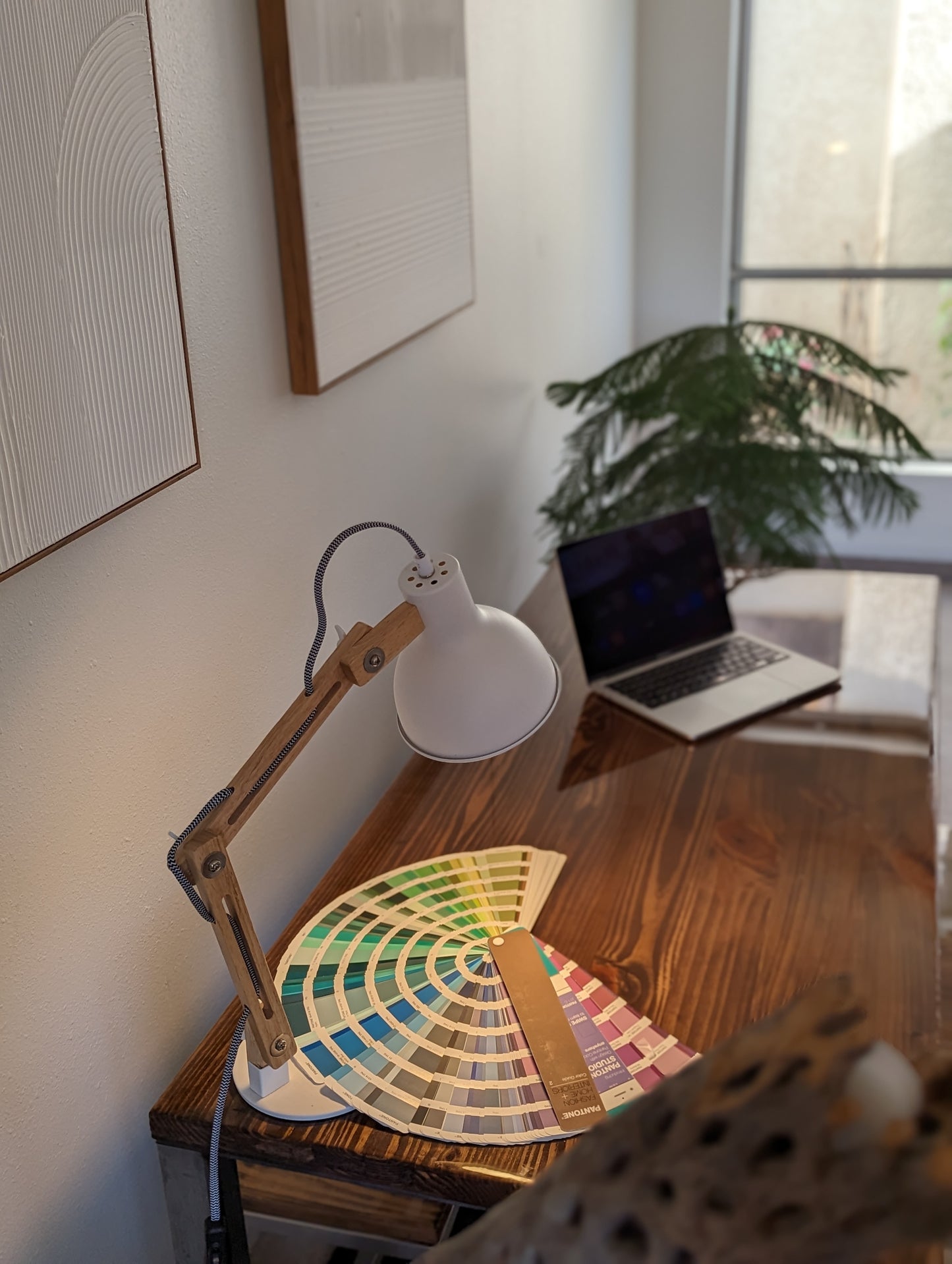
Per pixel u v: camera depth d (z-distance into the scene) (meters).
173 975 1.12
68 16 0.84
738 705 1.56
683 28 3.43
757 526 2.23
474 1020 1.03
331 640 1.45
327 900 1.22
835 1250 0.35
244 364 1.19
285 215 1.23
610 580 1.66
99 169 0.88
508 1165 0.89
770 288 3.85
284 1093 0.96
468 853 1.28
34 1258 0.95
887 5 3.51
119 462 0.94
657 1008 1.05
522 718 0.91
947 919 1.57
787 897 1.20
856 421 2.29
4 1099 0.90
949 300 3.73
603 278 3.15
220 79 1.11
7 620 0.85
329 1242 1.09
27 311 0.81
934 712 1.55
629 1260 0.39
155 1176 1.11
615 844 1.30
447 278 1.71
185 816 1.13
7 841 0.87
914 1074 0.36
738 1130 0.36
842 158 3.68
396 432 1.63
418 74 1.53
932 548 3.86
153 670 1.05
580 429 2.41
